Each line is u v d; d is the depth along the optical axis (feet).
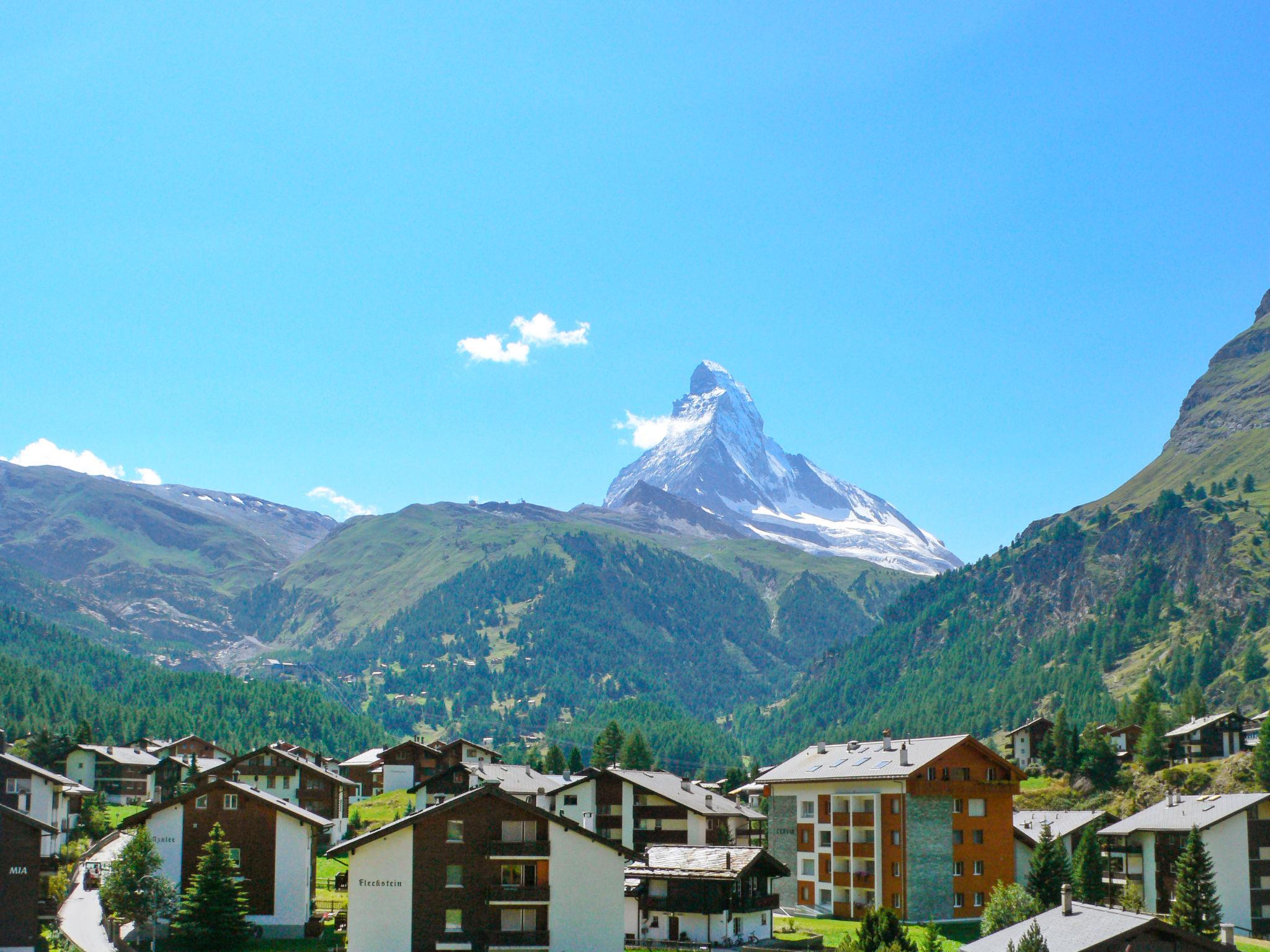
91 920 346.95
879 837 398.42
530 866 285.43
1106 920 223.92
